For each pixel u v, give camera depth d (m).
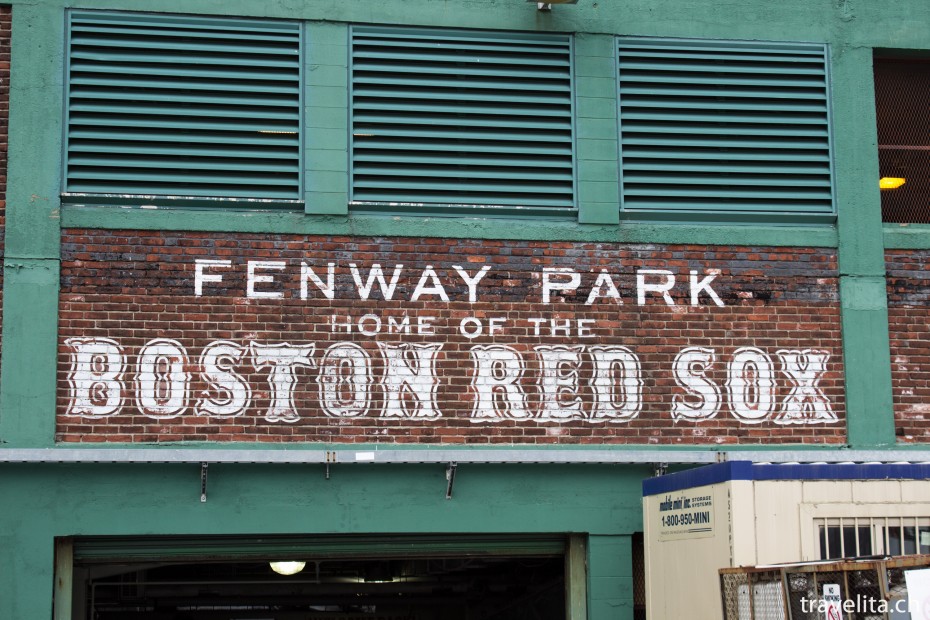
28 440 10.13
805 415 11.10
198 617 18.33
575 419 10.85
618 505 10.78
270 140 10.89
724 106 11.50
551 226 11.11
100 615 16.64
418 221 10.96
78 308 10.43
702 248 11.28
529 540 10.95
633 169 11.31
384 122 11.05
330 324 10.70
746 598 8.09
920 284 11.49
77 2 10.83
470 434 10.71
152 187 10.70
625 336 11.04
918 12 11.92
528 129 11.24
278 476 10.43
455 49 11.26
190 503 10.28
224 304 10.61
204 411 10.42
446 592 16.94
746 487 8.71
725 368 11.09
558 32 11.42
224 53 10.97
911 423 11.21
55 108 10.65
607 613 10.62
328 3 11.15
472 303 10.91
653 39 11.54
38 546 10.02
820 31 11.75
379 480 10.55
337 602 16.86
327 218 10.85
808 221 11.47
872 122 11.67
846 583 7.45
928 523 8.86
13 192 10.48
